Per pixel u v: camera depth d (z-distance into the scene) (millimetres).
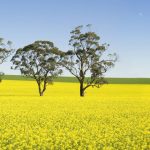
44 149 13977
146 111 30250
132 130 18453
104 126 20234
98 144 14898
